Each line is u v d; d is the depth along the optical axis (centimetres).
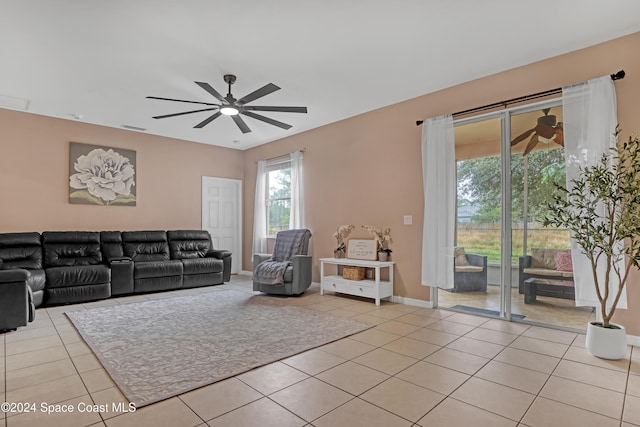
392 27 281
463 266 404
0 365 245
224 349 276
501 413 183
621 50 296
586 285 301
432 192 402
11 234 448
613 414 183
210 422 174
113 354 264
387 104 459
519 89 352
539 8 256
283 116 508
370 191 480
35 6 248
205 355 263
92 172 539
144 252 549
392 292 448
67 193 517
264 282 484
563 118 315
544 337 307
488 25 279
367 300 461
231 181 711
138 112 485
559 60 328
